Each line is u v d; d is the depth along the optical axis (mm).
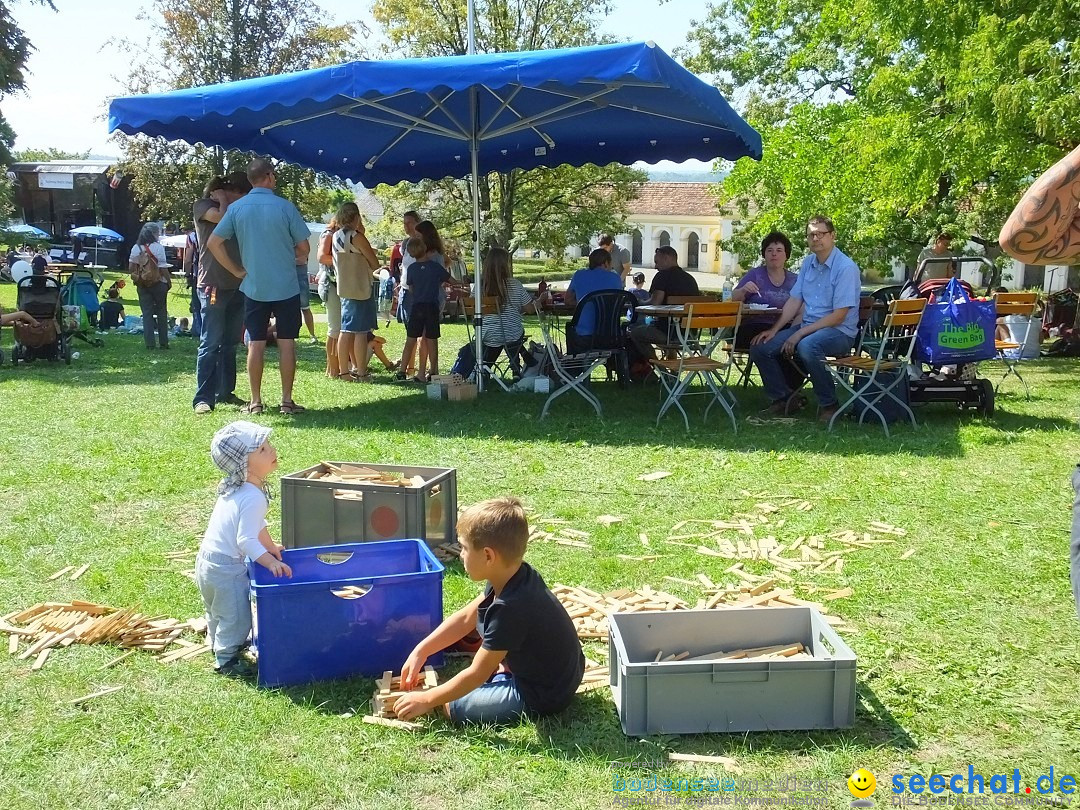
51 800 2676
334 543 4531
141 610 4027
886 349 8695
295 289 8219
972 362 7945
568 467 6445
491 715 3088
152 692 3309
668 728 3025
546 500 5684
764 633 3432
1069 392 9641
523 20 26344
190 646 3666
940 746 2975
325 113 9211
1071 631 3789
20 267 20391
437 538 4684
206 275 8312
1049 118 10391
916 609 4027
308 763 2854
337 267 10117
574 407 8703
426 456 6715
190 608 4059
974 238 17906
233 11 25828
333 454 6734
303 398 9195
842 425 7840
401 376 10453
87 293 15414
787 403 8328
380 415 8211
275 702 3225
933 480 6070
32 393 9242
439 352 13180
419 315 10070
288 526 4566
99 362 11570
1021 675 3426
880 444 7082
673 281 10172
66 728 3055
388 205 28031
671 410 8547
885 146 13469
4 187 29469
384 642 3432
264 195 8000
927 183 13219
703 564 4594
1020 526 5137
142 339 14219
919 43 13516
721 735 3025
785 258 9281
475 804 2672
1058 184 2076
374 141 11406
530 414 8281
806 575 4445
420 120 9375
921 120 13320
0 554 4691
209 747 2945
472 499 5668
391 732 3035
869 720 3117
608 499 5699
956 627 3842
